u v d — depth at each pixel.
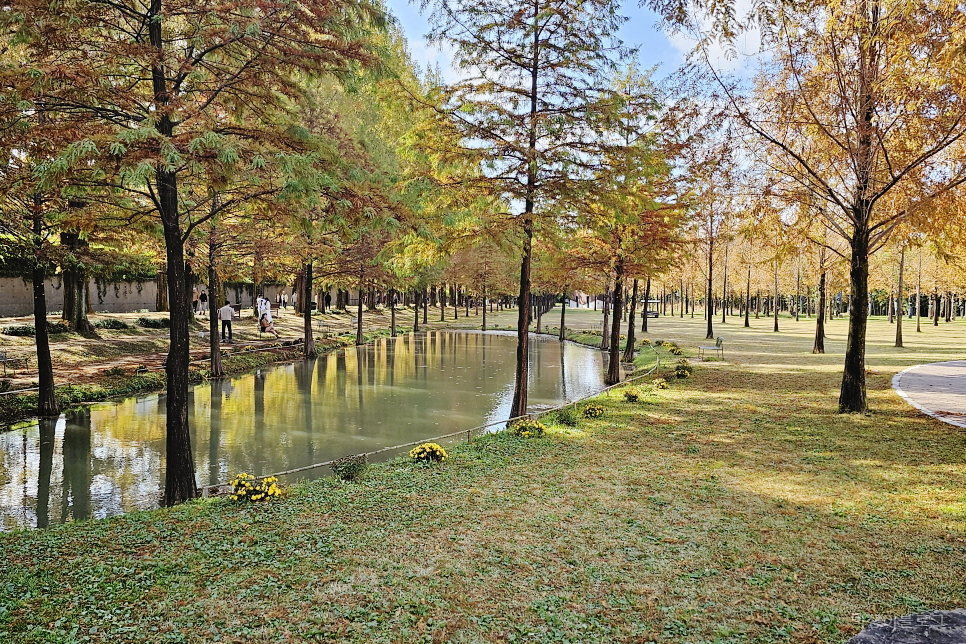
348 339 39.66
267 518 7.47
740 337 40.25
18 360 19.22
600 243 20.47
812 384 18.28
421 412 17.27
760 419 13.37
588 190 12.84
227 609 5.12
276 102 9.48
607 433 12.38
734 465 9.76
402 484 8.97
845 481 8.68
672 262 21.59
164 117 8.41
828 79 12.65
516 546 6.51
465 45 12.41
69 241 20.17
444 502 8.06
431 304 88.38
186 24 9.34
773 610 5.05
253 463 11.95
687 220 20.31
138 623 4.86
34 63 7.48
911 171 12.50
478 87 12.44
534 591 5.47
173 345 9.20
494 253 48.84
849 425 12.28
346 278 36.91
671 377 20.67
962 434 11.09
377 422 15.87
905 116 11.66
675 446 11.17
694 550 6.36
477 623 4.89
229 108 9.77
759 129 12.98
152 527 7.18
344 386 22.11
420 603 5.22
